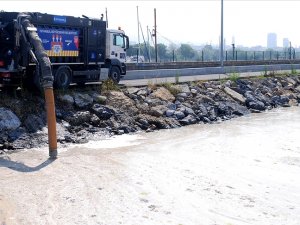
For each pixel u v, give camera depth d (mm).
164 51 67125
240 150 15070
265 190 10852
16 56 16328
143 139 16641
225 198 10219
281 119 22250
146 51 62719
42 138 15312
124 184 11070
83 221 8758
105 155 14023
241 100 24922
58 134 15773
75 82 19328
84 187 10766
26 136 15156
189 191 10648
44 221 8734
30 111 16281
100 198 10031
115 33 22016
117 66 22375
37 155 13828
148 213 9234
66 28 18438
